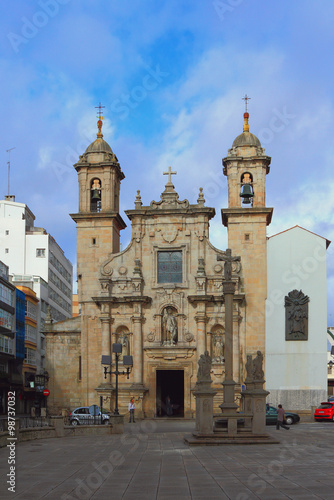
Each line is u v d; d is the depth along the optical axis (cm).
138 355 6444
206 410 3712
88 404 6519
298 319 6400
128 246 6688
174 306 6544
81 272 6738
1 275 8894
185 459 2916
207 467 2605
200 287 6450
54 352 6781
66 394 6700
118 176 7131
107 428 4662
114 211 6812
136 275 6544
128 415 6394
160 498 1919
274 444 3559
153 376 6481
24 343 9731
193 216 6662
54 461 2897
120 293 6625
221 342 6431
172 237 6644
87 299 6675
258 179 6681
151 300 6575
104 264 6669
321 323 6412
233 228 6600
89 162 6900
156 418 6356
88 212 6794
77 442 3966
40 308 10725
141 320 6512
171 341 6488
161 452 3262
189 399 6400
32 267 11112
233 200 6662
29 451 3378
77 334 6781
